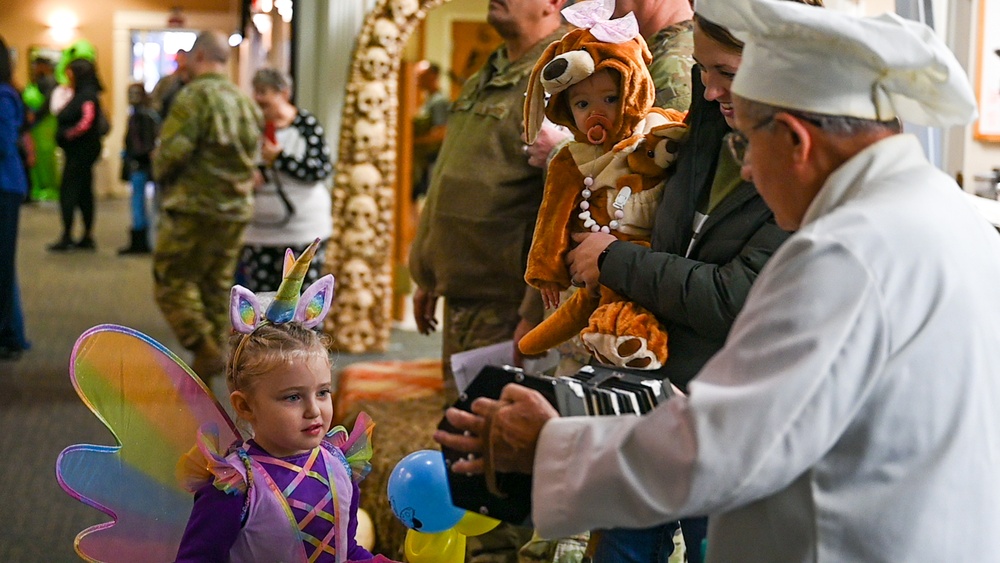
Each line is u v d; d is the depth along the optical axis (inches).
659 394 66.9
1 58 244.2
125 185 682.2
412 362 189.8
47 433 201.6
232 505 79.0
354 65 251.3
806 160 56.3
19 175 251.3
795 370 50.1
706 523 80.9
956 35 154.8
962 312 53.1
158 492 84.4
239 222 222.1
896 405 51.8
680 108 97.8
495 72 134.6
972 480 53.0
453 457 63.6
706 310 75.7
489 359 121.0
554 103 92.3
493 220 130.6
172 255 222.8
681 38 102.9
